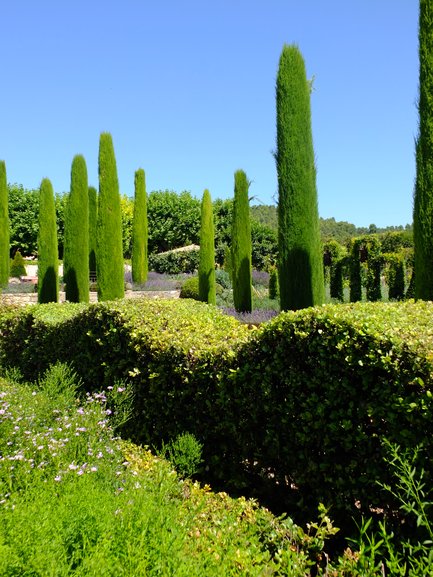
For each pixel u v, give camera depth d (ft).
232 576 5.95
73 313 22.11
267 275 86.79
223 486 10.77
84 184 50.80
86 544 5.66
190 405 11.91
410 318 9.48
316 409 9.01
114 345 15.20
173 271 97.14
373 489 8.14
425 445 7.29
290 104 24.66
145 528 5.93
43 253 51.37
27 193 96.58
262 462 10.39
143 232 74.18
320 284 24.53
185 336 13.00
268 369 9.96
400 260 51.08
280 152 24.70
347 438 8.51
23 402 12.62
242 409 10.61
